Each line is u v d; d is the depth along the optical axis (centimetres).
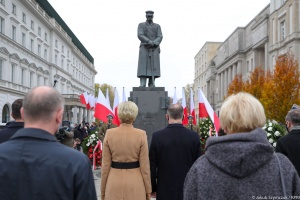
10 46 3344
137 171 403
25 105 198
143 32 1001
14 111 348
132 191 391
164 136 418
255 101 205
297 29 3541
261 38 4594
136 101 931
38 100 196
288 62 2983
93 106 1809
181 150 411
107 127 934
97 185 848
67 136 575
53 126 203
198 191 190
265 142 186
